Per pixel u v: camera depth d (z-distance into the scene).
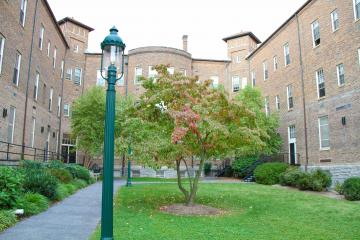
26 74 19.92
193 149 11.65
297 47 25.06
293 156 25.34
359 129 17.98
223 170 32.34
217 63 38.12
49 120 26.56
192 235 7.05
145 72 33.81
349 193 13.83
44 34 23.94
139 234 7.04
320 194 16.45
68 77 33.81
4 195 8.44
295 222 8.85
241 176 28.06
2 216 7.61
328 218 9.49
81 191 15.79
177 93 11.41
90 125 26.62
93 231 7.23
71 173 18.67
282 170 21.84
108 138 5.05
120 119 18.25
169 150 10.72
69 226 7.71
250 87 27.98
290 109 25.78
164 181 25.28
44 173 12.35
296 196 14.90
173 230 7.52
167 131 11.55
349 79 19.02
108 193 4.93
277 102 28.36
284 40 27.25
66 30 34.16
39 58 22.80
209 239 6.74
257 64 32.84
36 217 8.76
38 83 22.72
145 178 29.14
